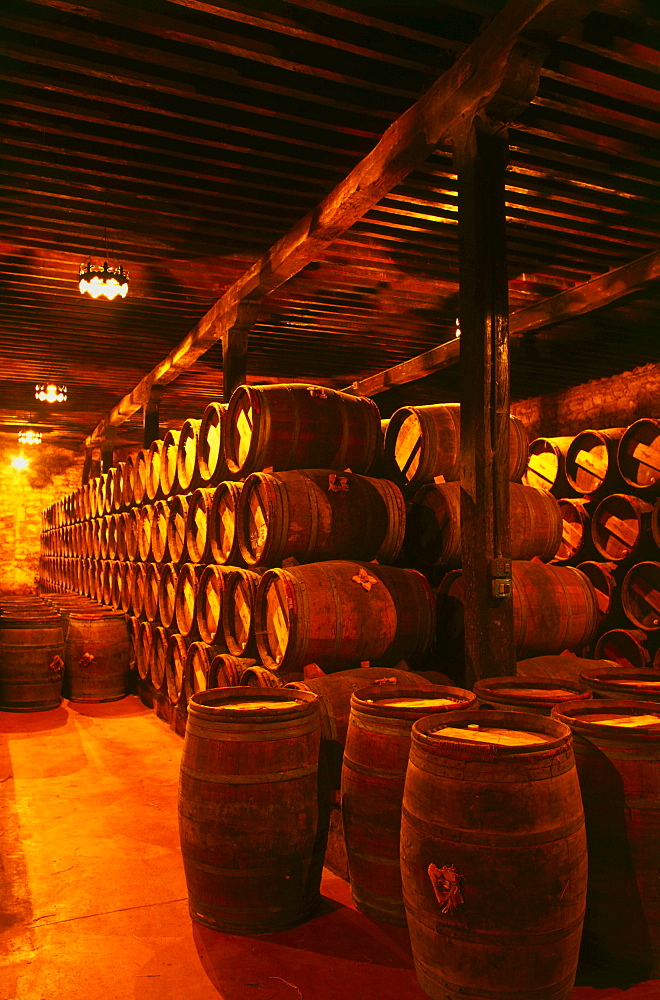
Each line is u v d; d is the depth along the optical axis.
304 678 4.33
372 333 9.02
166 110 4.50
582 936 2.84
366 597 4.43
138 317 8.41
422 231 6.14
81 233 6.19
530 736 2.84
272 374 11.20
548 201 5.64
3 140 4.82
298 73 4.25
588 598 4.96
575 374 10.38
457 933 2.43
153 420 11.11
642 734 2.73
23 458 18.30
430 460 5.30
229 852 3.06
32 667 7.29
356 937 3.09
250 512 5.26
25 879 3.61
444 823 2.47
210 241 6.40
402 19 3.79
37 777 5.18
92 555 11.62
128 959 2.92
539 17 3.50
